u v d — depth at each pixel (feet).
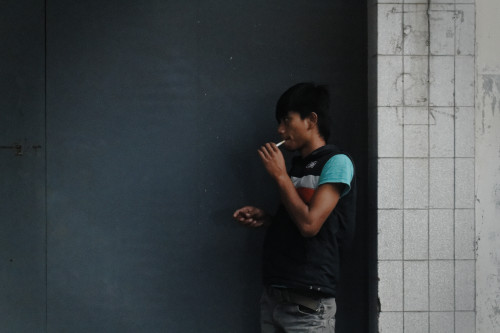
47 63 12.64
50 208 12.66
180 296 12.73
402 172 12.03
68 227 12.66
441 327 12.06
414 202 12.03
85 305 12.67
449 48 12.10
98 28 12.66
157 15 12.69
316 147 11.30
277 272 11.01
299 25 12.78
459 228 12.08
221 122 12.73
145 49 12.67
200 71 12.70
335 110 12.79
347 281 12.80
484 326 12.30
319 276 10.85
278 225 11.27
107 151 12.67
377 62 12.07
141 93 12.68
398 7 12.07
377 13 12.07
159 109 12.70
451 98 12.09
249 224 12.01
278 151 10.91
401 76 12.06
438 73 12.09
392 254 12.03
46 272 12.66
